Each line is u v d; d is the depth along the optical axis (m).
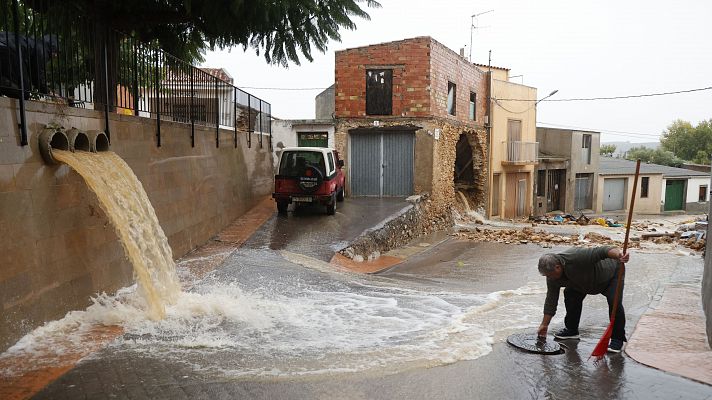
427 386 4.63
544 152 35.28
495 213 28.31
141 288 7.07
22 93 5.43
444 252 15.69
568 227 24.45
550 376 4.89
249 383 4.62
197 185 11.34
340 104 21.47
